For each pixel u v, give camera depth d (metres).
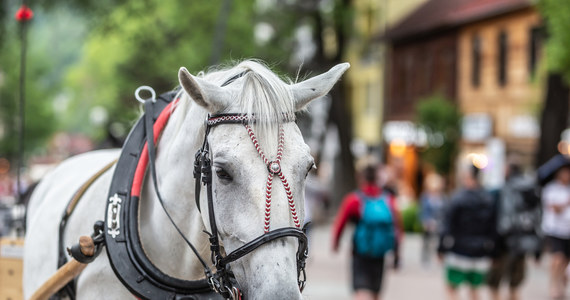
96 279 3.85
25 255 4.64
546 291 13.55
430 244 19.92
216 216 3.15
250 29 34.81
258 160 3.04
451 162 29.62
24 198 6.09
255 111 3.11
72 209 4.26
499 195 10.75
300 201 3.08
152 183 3.83
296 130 3.20
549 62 16.59
